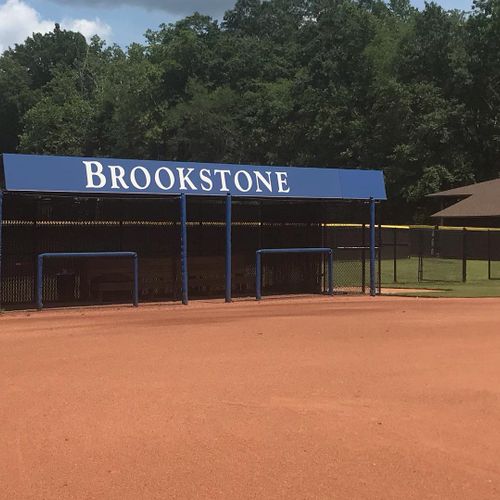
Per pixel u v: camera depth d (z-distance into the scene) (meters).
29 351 9.17
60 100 97.81
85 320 12.34
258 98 72.75
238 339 10.09
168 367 8.15
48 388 7.16
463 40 55.59
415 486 4.62
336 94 59.19
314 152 61.53
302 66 76.31
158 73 81.06
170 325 11.60
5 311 13.85
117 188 14.13
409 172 52.28
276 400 6.70
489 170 54.69
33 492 4.52
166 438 5.58
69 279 15.73
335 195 16.64
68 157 13.86
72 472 4.86
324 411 6.35
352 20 61.84
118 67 86.06
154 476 4.78
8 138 112.12
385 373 7.85
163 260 16.50
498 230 34.62
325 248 17.45
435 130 50.88
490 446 5.43
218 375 7.73
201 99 73.75
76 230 15.73
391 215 56.00
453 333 10.62
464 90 54.19
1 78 111.25
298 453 5.24
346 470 4.90
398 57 56.72
